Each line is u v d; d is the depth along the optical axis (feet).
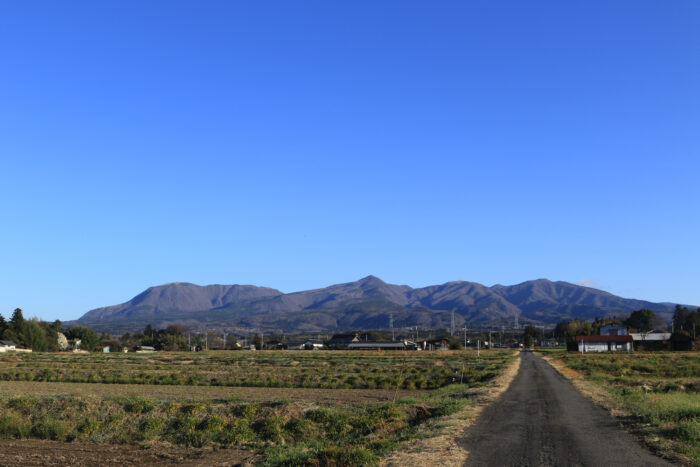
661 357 366.63
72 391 180.75
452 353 522.47
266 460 74.64
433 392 158.81
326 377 220.23
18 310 586.04
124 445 98.32
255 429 100.48
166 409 112.78
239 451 90.43
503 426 79.51
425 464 56.18
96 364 333.62
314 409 104.94
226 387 200.64
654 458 57.62
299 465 64.49
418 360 374.43
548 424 81.30
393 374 244.01
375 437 83.25
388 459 60.23
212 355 502.38
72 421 111.86
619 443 66.03
